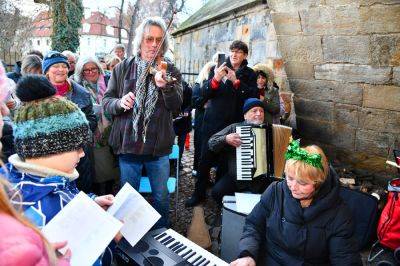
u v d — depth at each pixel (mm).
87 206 1212
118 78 2566
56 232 1136
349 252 1740
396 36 2730
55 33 7324
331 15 3041
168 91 2346
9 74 3541
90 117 2842
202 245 2861
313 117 4223
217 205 3773
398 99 3119
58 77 2701
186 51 9219
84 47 36250
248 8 5469
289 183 1781
